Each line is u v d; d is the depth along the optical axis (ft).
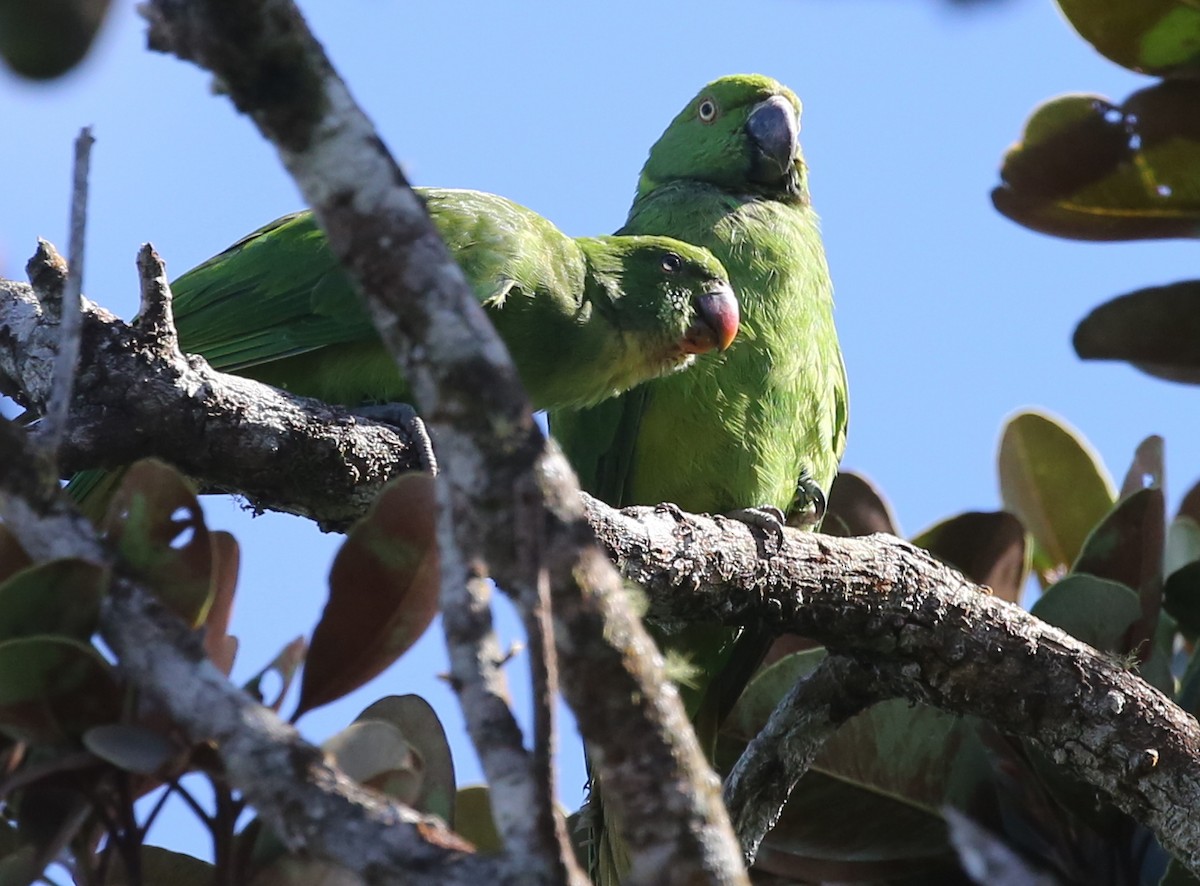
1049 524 32.81
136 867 14.25
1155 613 26.94
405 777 15.17
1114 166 24.30
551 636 11.76
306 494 23.84
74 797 14.51
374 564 15.87
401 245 12.73
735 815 25.80
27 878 14.15
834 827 26.43
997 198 25.03
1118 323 25.50
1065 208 24.86
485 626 12.24
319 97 12.80
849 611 25.49
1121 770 24.71
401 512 15.87
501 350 12.66
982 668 25.38
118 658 13.51
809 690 26.37
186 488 14.87
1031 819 26.68
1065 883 26.27
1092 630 26.48
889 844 26.35
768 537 25.52
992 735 26.94
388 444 23.98
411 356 12.67
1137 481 30.30
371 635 15.89
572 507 12.79
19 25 9.48
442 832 12.48
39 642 13.43
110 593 13.65
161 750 13.67
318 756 12.94
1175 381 26.12
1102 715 24.88
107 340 22.04
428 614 15.93
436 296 12.66
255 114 12.82
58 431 14.08
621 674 12.79
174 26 12.54
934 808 26.30
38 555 13.79
